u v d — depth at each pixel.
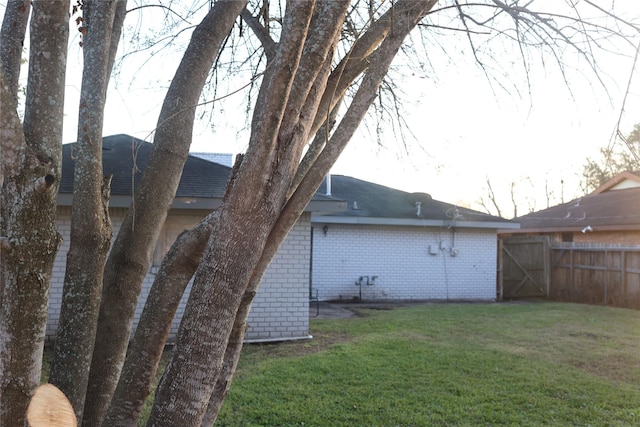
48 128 1.72
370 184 17.94
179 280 2.08
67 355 2.15
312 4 1.69
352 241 14.72
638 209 15.76
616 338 8.65
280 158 1.71
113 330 2.36
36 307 1.61
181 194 8.23
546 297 15.88
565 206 20.05
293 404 5.08
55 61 1.77
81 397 2.15
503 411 5.00
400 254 14.99
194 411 1.57
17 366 1.59
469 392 5.53
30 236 1.58
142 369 2.03
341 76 2.29
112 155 9.55
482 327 9.49
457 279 15.30
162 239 8.35
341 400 5.23
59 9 1.78
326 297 14.49
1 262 1.61
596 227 16.05
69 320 2.19
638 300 13.05
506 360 6.90
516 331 9.14
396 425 4.62
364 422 4.67
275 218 1.72
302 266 8.84
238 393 5.39
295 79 1.76
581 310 12.31
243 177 1.67
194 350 1.59
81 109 2.29
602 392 5.59
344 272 14.64
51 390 1.56
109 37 2.46
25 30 2.14
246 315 2.07
